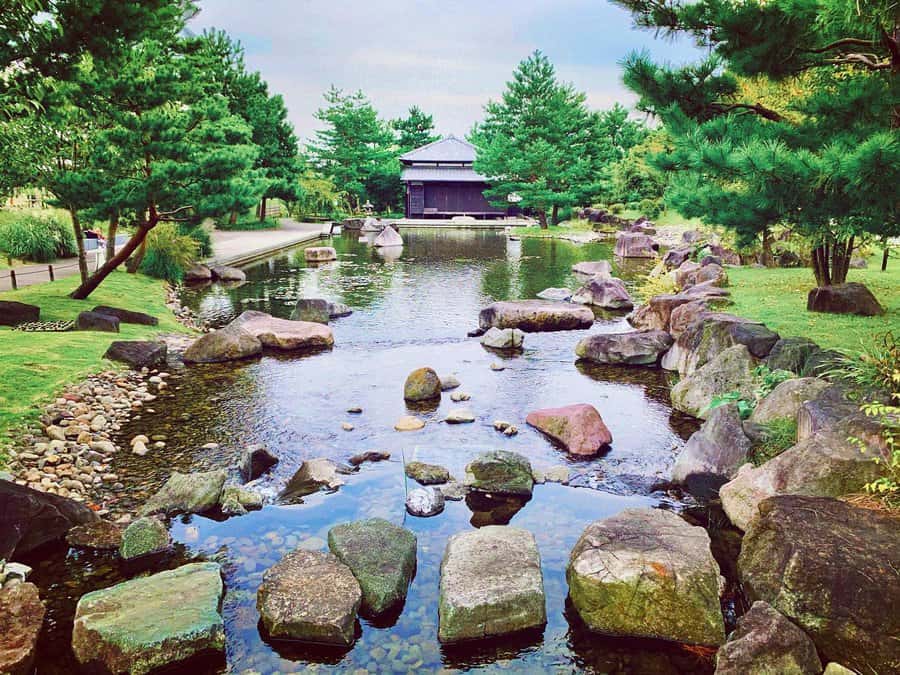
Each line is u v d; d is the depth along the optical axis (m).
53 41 6.90
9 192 13.91
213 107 14.77
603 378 10.97
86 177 13.24
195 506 6.28
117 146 13.59
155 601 4.60
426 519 6.18
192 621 4.37
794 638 4.03
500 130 42.84
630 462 7.53
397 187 59.91
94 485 6.77
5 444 7.21
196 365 11.59
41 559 5.45
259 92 40.41
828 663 4.02
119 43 7.67
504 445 8.02
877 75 8.55
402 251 31.72
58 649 4.36
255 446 7.38
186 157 14.06
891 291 13.91
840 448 5.59
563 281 21.61
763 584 4.62
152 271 20.53
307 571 4.93
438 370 11.41
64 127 13.66
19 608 4.48
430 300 18.34
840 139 7.55
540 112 40.69
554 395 10.03
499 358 12.32
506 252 31.02
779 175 6.41
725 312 12.23
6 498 5.47
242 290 20.23
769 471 5.98
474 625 4.53
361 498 6.58
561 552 5.59
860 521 4.68
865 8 6.72
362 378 10.88
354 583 4.84
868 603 4.09
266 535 5.85
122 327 13.30
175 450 7.72
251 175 32.22
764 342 9.58
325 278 22.72
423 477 7.00
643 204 42.81
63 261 21.94
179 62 15.12
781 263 19.78
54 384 9.12
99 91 12.78
